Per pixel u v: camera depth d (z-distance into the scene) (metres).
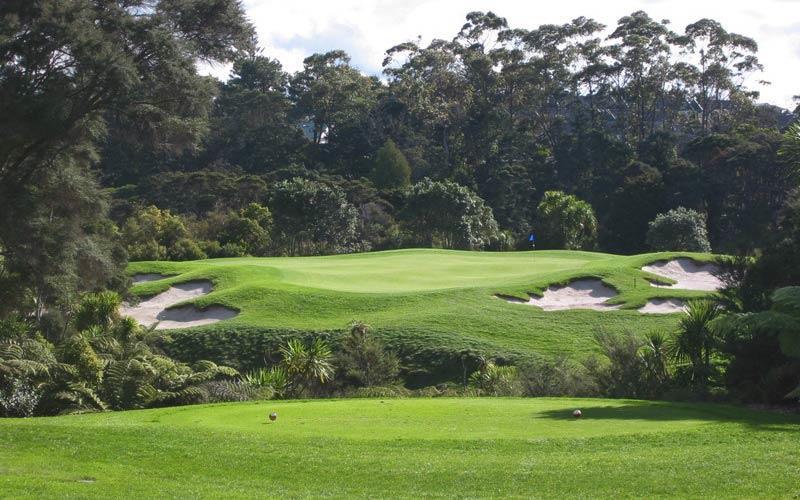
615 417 16.81
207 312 41.69
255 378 29.70
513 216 93.12
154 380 24.75
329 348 34.19
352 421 16.72
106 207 28.08
